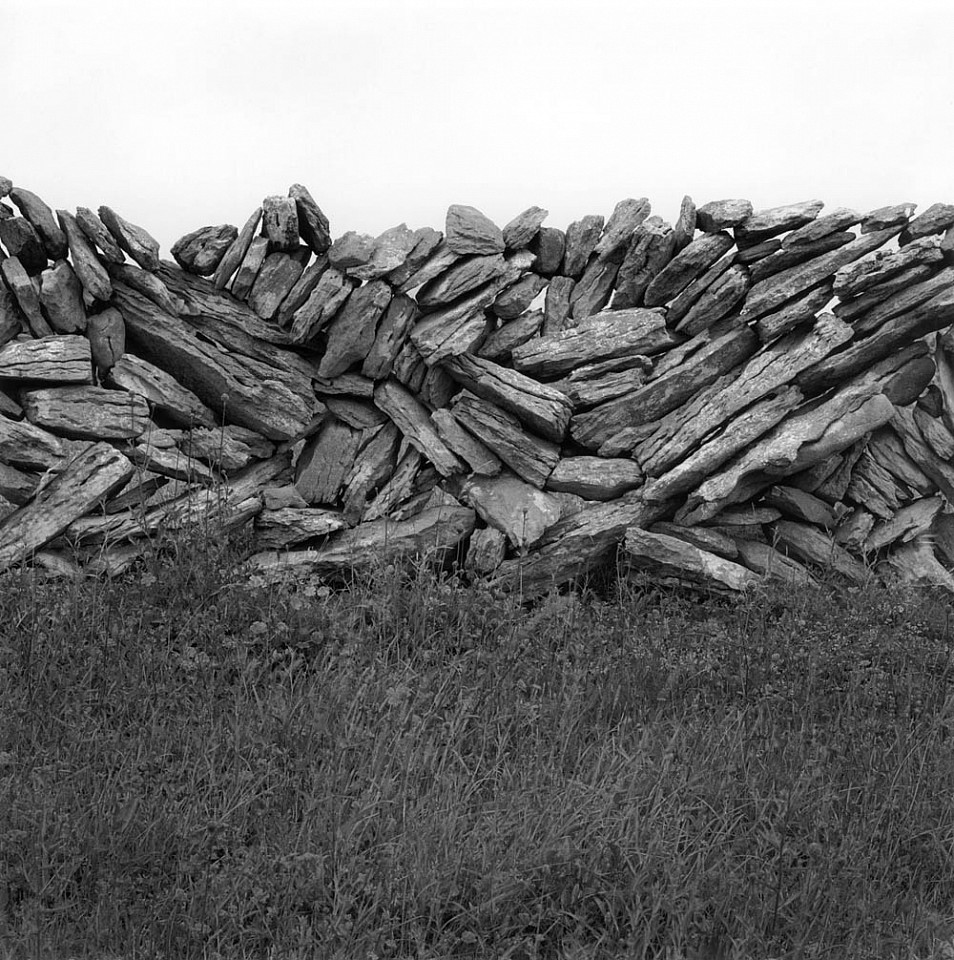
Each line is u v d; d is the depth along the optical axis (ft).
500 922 14.32
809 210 27.48
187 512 25.66
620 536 27.22
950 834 16.78
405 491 27.14
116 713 18.65
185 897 14.02
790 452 26.45
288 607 22.41
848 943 14.30
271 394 26.58
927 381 28.14
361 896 14.56
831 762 18.39
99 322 25.96
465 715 18.38
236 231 26.68
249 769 17.12
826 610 25.16
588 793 16.29
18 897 14.61
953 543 28.68
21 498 25.23
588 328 27.55
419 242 26.84
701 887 14.85
